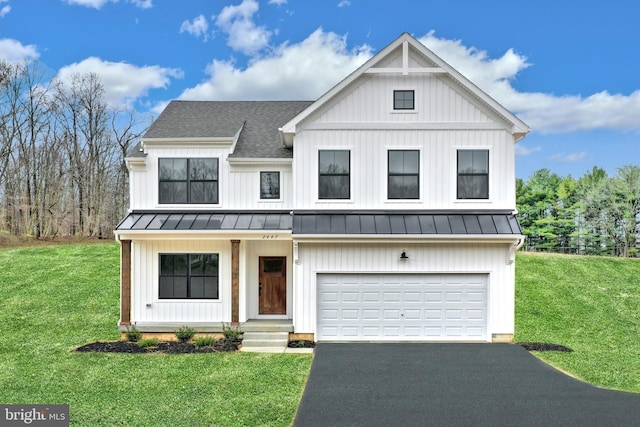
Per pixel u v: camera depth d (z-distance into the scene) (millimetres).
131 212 17156
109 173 47625
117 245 35062
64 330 17391
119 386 11148
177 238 16156
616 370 12938
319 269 15992
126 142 48438
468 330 16031
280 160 17156
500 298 15914
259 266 17609
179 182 17328
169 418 9148
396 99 16438
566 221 53562
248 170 17406
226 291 16922
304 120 16391
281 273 17656
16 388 11023
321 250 16047
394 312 16094
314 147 16391
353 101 16406
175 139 17109
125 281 16359
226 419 9117
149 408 9688
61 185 45031
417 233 15508
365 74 16328
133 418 9133
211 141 17203
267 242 17609
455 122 16312
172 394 10570
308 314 15977
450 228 15688
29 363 13250
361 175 16344
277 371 12375
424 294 16109
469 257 15969
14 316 19031
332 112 16422
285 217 16938
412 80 16391
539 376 12016
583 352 15109
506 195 16250
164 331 16250
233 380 11602
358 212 16250
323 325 16109
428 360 13523
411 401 10125
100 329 17578
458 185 16297
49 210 42219
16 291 22562
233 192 17375
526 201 58188
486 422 8977
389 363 13188
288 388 11000
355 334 16078
